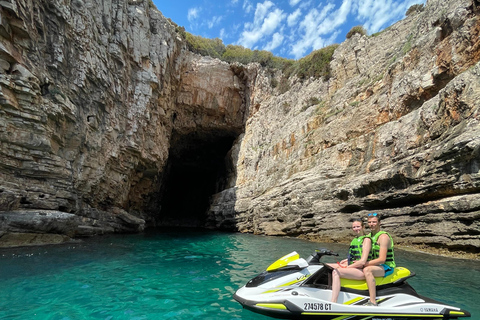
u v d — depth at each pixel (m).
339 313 3.38
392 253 3.88
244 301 3.74
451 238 8.03
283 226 16.28
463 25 10.43
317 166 16.11
